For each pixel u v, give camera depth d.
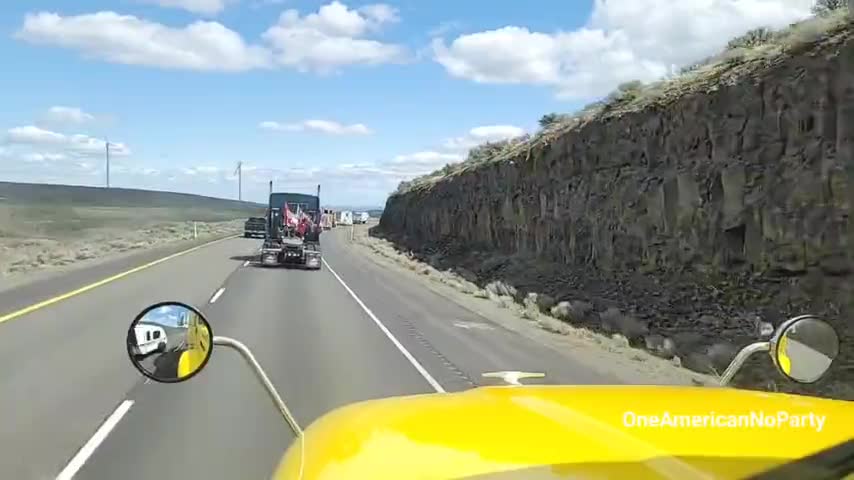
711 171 22.58
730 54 24.67
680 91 25.72
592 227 30.80
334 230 108.25
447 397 3.53
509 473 2.45
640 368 14.84
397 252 60.28
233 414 9.56
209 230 91.12
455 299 28.25
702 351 17.52
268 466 7.45
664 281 24.14
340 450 2.64
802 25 20.75
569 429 2.86
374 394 11.08
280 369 12.84
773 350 3.93
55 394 10.59
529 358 15.41
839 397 11.81
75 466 7.42
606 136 30.50
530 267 35.41
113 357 13.38
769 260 19.59
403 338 17.25
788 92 19.52
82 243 54.38
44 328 16.83
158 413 9.58
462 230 53.31
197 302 23.00
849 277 16.95
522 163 40.69
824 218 17.84
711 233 22.27
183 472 7.25
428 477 2.41
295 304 23.41
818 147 18.30
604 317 22.14
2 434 8.55
